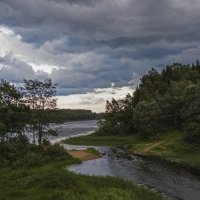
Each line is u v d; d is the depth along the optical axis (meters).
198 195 46.44
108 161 79.12
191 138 92.69
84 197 36.34
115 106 157.38
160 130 114.88
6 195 39.00
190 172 63.69
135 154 92.19
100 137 144.38
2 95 81.25
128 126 146.00
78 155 86.31
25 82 92.75
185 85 136.25
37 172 53.12
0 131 75.81
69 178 42.97
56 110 95.81
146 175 61.22
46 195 36.94
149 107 120.00
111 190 39.62
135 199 38.25
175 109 116.25
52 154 77.06
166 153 87.88
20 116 80.56
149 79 174.88
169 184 53.31
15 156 67.62
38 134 94.19
